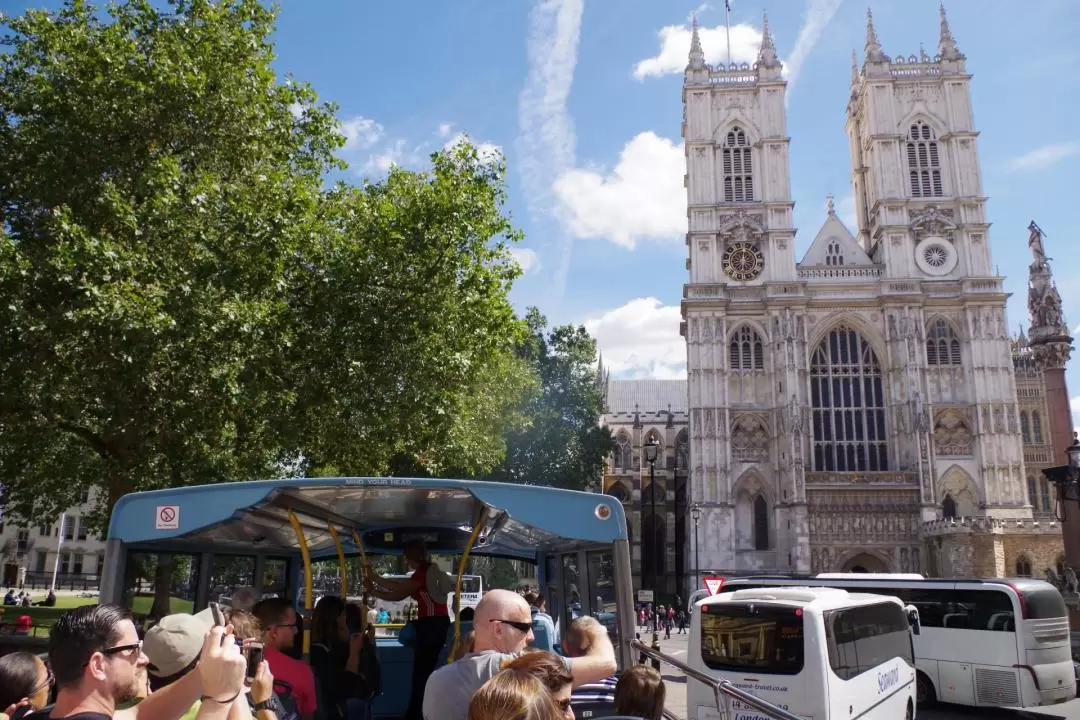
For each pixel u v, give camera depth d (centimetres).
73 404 2669
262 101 3067
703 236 9450
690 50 10012
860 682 1828
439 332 3244
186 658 659
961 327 8944
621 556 1098
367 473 3616
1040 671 2616
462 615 1444
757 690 1769
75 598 8156
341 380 2973
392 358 3052
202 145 2989
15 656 729
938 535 7881
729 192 9625
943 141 9494
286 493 1117
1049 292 8212
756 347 9194
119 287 2458
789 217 9394
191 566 1397
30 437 2966
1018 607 2647
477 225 3300
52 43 2916
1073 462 4044
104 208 2750
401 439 3325
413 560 1255
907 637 2197
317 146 3494
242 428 2984
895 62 9794
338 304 2973
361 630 1205
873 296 9056
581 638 863
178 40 2967
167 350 2591
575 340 8925
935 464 8544
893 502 8412
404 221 3139
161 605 1323
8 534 11181
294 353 2953
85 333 2505
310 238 3039
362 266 2973
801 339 8950
